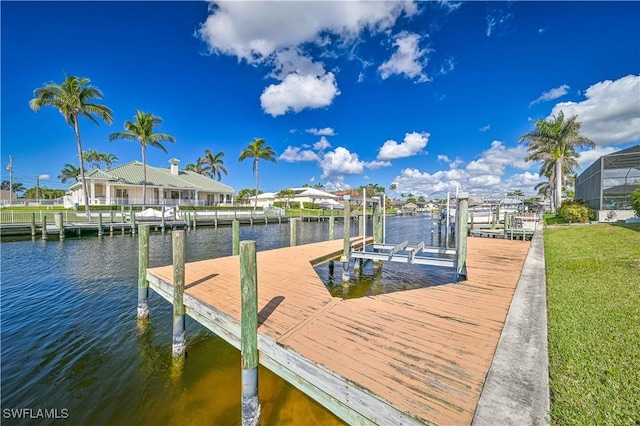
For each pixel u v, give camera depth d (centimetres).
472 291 503
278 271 684
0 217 2062
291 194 5759
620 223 1369
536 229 1490
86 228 1984
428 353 300
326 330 357
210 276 627
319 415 364
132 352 514
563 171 3562
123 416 372
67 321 625
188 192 4047
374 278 1032
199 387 426
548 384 239
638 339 312
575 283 530
